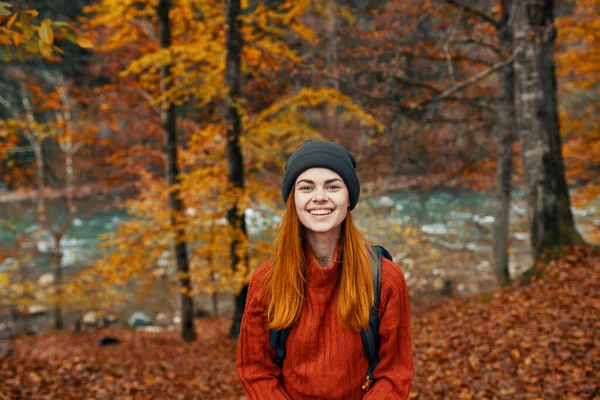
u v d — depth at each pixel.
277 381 1.50
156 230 9.53
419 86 8.28
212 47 8.53
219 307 17.69
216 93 8.90
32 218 18.17
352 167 1.46
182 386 5.82
